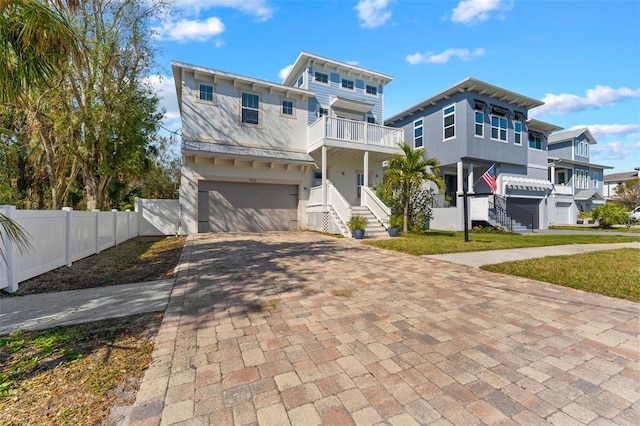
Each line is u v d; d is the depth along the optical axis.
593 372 2.32
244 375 2.28
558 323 3.28
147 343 2.86
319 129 13.98
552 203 24.52
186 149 12.03
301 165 14.72
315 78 16.53
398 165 12.85
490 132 17.38
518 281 5.06
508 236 13.04
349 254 7.69
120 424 1.76
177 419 1.80
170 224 13.27
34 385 2.17
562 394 2.04
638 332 3.05
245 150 13.68
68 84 9.83
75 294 4.42
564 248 9.24
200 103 13.11
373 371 2.33
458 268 6.06
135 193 22.09
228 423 1.77
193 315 3.53
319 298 4.14
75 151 10.51
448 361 2.48
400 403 1.95
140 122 11.33
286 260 6.87
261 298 4.15
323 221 13.36
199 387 2.12
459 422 1.77
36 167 12.09
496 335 2.98
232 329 3.13
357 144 14.09
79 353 2.66
